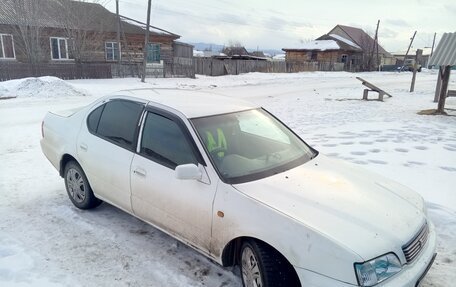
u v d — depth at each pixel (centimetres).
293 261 246
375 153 678
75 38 2897
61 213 438
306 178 315
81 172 437
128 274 320
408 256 253
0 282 305
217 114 361
